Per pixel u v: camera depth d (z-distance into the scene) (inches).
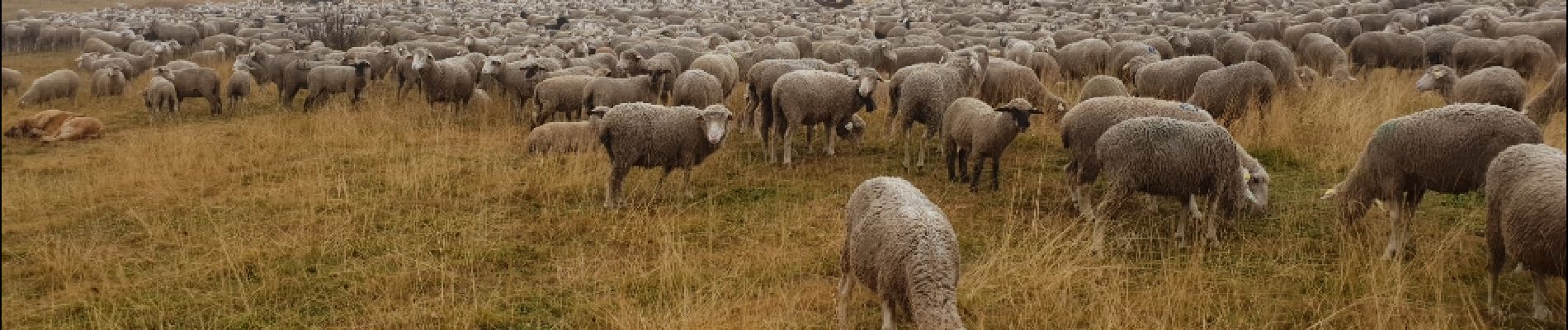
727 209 386.3
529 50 746.8
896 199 233.3
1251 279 287.6
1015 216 361.4
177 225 370.0
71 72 712.4
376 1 2282.2
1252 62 446.0
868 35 1137.4
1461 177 276.8
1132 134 296.7
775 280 299.4
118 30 1301.7
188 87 665.6
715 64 592.1
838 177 438.6
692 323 253.4
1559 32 755.4
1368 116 478.0
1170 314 257.0
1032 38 961.5
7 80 745.0
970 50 511.2
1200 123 296.0
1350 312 256.5
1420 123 281.0
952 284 215.5
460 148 514.9
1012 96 523.5
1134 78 590.2
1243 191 302.5
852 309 269.6
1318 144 447.5
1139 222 349.7
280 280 304.0
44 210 389.1
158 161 471.5
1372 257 284.0
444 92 623.5
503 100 693.3
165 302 285.7
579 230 358.3
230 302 285.7
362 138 542.0
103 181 433.4
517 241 345.7
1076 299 271.3
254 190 425.4
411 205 393.1
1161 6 1542.8
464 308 277.4
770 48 727.7
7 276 310.0
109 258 326.6
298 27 1353.3
